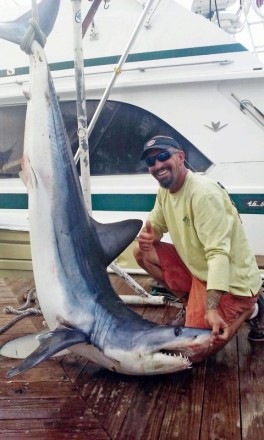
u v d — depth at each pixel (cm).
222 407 227
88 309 239
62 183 247
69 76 489
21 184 526
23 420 217
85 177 354
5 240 510
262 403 230
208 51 455
